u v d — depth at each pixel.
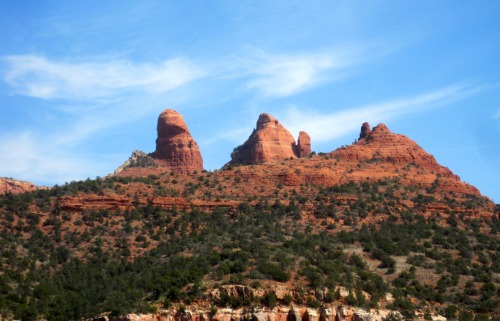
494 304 142.75
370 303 136.75
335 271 143.38
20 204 178.88
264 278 137.25
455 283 151.25
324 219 180.88
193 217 178.12
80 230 172.50
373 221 182.38
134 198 183.00
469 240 177.38
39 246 166.00
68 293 146.12
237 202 185.12
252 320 128.50
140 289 142.12
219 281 137.62
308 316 130.75
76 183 191.25
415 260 159.88
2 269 153.12
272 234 168.75
